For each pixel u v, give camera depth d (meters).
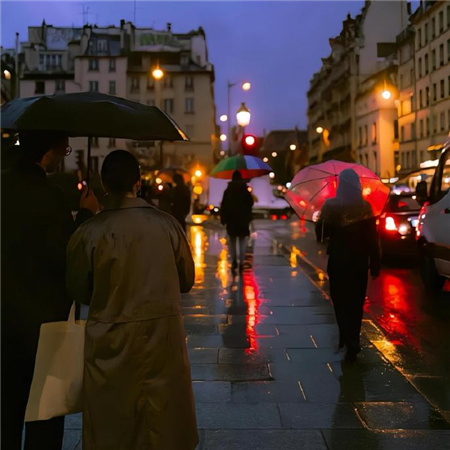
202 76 83.19
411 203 14.88
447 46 55.81
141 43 84.88
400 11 78.50
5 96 44.41
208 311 8.51
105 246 2.95
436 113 59.00
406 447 3.90
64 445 3.99
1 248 3.07
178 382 2.96
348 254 5.88
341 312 5.97
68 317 3.21
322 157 99.06
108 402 2.88
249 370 5.64
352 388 5.09
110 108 3.36
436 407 4.61
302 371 5.60
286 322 7.73
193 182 54.00
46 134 3.29
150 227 3.02
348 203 5.78
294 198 6.64
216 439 4.05
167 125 3.58
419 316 8.23
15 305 3.07
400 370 5.61
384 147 70.62
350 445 3.94
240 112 13.62
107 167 3.10
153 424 2.87
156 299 2.94
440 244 9.47
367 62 79.44
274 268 13.79
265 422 4.35
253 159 16.61
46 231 3.14
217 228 35.28
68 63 85.00
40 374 3.09
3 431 3.12
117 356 2.89
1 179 3.14
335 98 90.00
